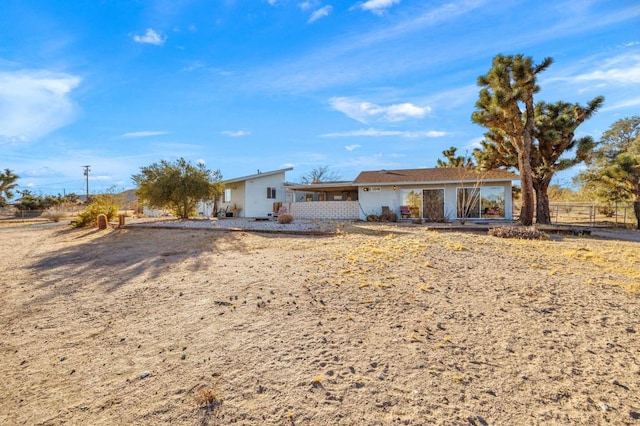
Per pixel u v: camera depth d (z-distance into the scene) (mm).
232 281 5605
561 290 4855
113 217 17453
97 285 5562
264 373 2762
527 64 13859
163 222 16688
